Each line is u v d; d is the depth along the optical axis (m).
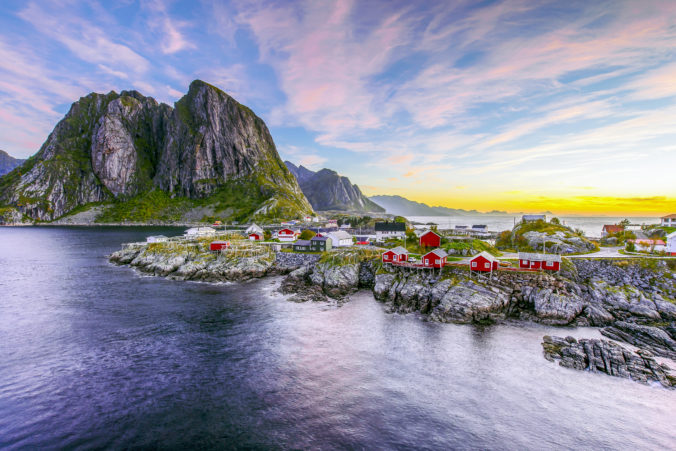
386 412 28.94
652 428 27.00
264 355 39.25
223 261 82.06
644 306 49.53
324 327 47.88
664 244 73.69
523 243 87.12
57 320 50.34
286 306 57.34
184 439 25.61
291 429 26.78
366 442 25.41
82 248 133.88
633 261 61.75
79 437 25.69
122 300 60.88
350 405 29.88
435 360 38.12
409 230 108.06
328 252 82.38
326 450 24.56
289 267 82.38
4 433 25.97
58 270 88.62
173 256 86.06
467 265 62.44
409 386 32.91
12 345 41.56
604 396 31.11
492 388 32.53
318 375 34.88
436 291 55.78
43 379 33.72
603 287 54.53
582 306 50.09
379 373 35.31
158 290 67.88
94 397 30.81
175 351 40.19
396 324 49.12
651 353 38.75
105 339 43.56
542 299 51.22
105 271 87.31
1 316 52.12
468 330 46.81
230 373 35.19
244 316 52.31
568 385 32.94
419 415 28.58
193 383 33.25
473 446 25.08
